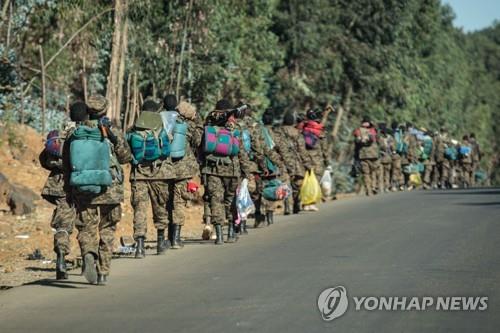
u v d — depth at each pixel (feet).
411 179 216.33
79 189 70.18
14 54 184.03
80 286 75.20
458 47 591.37
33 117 184.85
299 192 138.10
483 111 629.51
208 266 82.79
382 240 94.48
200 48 212.43
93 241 73.20
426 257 80.94
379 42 335.26
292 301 62.85
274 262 82.53
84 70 191.11
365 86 333.01
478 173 265.13
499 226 104.73
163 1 208.03
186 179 93.56
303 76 301.22
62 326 59.41
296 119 147.02
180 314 60.64
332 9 316.19
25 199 133.49
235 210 101.60
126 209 143.33
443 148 234.17
